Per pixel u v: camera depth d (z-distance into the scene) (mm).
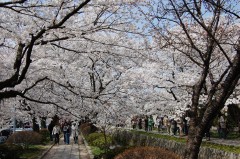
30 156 18062
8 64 9594
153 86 15570
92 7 8641
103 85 14148
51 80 9250
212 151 11508
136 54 9547
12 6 7031
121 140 26906
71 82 9945
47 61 9719
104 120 14836
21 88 10172
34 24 7668
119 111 13078
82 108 10531
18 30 7895
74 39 9039
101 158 14492
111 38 10102
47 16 7609
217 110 5590
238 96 16109
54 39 8180
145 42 9570
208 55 6859
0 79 9836
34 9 7457
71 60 10703
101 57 10047
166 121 25844
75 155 19484
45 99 10648
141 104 13805
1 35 7973
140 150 8656
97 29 8344
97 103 10625
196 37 10828
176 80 15742
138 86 14000
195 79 15805
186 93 17141
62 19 7410
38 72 9688
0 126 15648
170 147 15180
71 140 32406
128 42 10258
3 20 7582
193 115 6746
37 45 9000
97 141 21547
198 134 5734
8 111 13266
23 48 8797
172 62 16844
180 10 6820
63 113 10844
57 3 7207
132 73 14070
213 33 6887
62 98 10414
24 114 14828
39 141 23938
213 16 7387
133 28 8789
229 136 20172
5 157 15688
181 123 20500
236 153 10039
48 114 13898
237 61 5363
